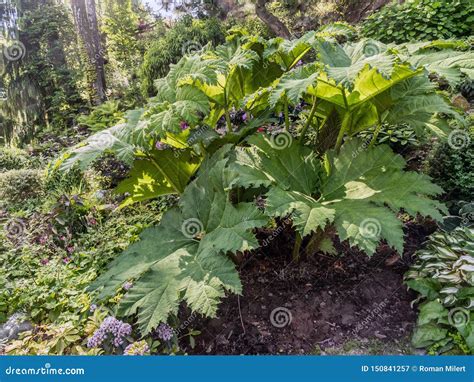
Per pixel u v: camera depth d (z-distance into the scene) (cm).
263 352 221
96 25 835
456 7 574
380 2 805
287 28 803
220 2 891
